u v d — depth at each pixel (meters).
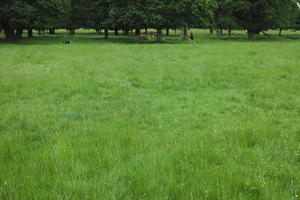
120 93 9.02
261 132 5.38
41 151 4.49
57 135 5.23
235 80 11.14
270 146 4.80
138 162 4.09
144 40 40.16
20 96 8.36
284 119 6.46
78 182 3.45
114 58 17.92
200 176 3.65
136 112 6.94
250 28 45.50
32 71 12.77
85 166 3.88
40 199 3.11
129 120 6.30
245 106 7.70
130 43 33.56
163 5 33.91
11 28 37.00
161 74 12.28
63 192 3.26
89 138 5.04
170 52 22.23
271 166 3.99
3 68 13.61
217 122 6.25
